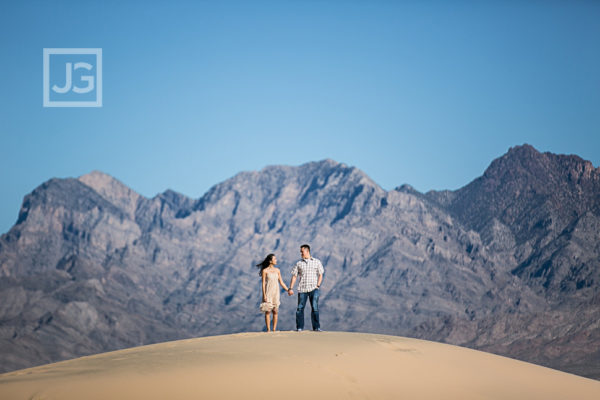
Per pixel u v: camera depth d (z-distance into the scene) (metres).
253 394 11.45
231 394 11.34
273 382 12.01
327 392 12.02
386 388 12.77
